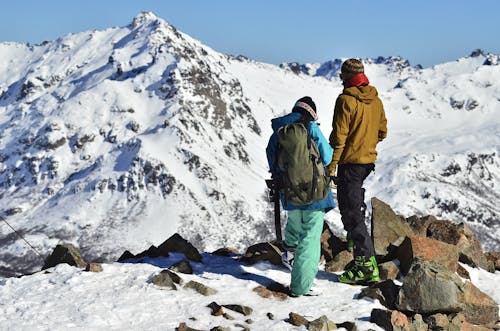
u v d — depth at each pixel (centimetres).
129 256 862
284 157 716
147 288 727
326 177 727
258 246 832
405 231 844
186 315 686
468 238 877
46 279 749
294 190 716
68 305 689
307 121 732
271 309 711
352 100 750
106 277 752
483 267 866
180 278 738
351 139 756
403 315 691
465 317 731
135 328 661
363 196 772
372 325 686
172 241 838
